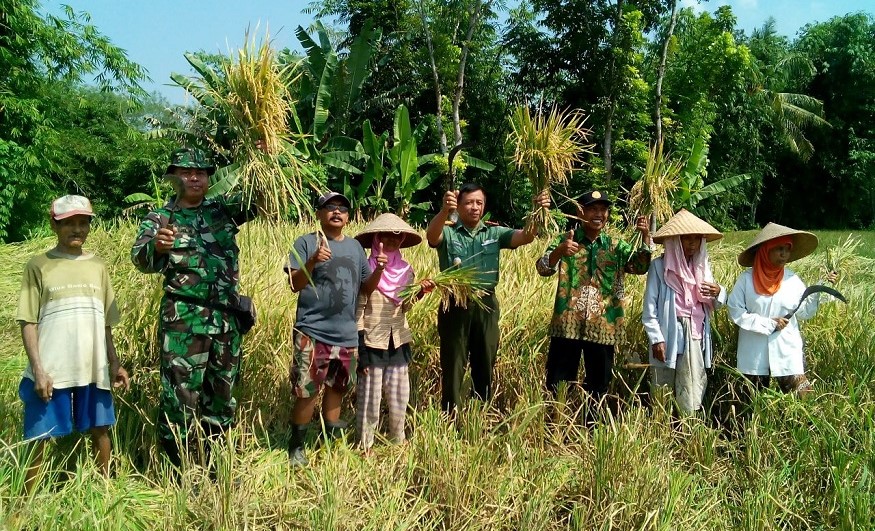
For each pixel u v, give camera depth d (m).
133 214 15.95
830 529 3.66
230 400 4.16
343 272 4.38
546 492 3.66
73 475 3.75
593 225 4.99
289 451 4.36
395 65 21.94
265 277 5.83
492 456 4.04
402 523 3.48
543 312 5.76
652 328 4.89
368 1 22.30
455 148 4.74
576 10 19.05
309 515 3.41
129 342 4.81
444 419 4.39
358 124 20.36
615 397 5.07
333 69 16.62
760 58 29.41
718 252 9.08
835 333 5.47
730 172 25.55
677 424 4.84
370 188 16.70
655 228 5.35
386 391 4.67
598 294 4.99
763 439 4.25
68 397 3.73
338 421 4.65
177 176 3.96
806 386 4.90
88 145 24.56
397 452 4.37
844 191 32.12
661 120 19.62
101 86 15.81
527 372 5.34
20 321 3.68
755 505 3.65
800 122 27.31
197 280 3.95
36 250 10.39
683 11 22.20
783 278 5.02
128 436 4.29
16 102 13.42
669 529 3.51
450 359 4.83
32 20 13.56
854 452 4.12
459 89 18.62
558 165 4.79
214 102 4.12
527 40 20.36
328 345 4.32
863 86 31.16
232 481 3.49
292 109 4.27
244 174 3.88
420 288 4.61
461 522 3.62
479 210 4.95
